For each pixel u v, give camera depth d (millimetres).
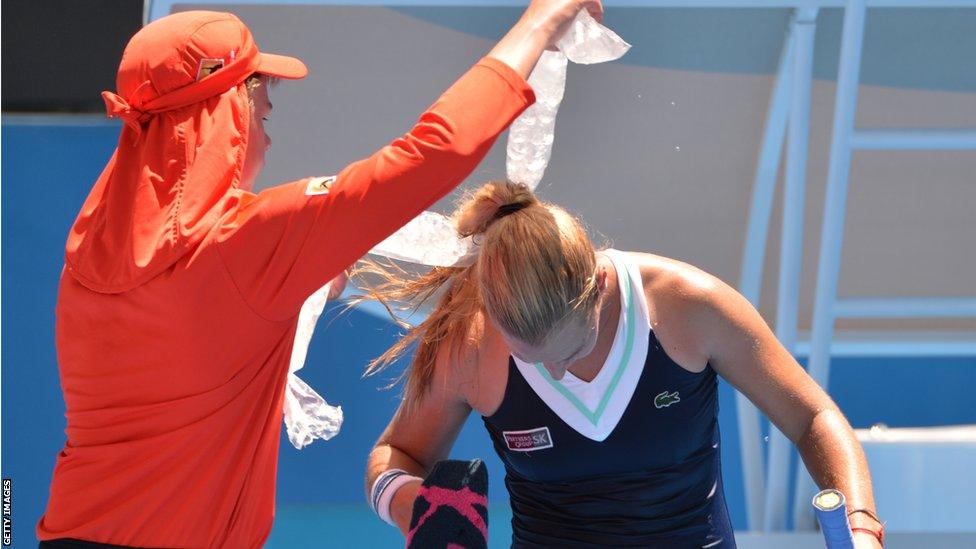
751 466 12625
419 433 7648
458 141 5559
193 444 5805
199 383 5703
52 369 12578
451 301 7188
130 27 13094
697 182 13133
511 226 6047
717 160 12992
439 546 5637
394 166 5500
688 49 12234
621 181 13133
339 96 12711
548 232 5957
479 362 6996
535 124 7508
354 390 13078
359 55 12484
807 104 11477
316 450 13008
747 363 6902
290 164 13000
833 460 6770
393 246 6961
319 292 7738
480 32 12430
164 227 5562
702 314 6762
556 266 5852
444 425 7605
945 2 11266
